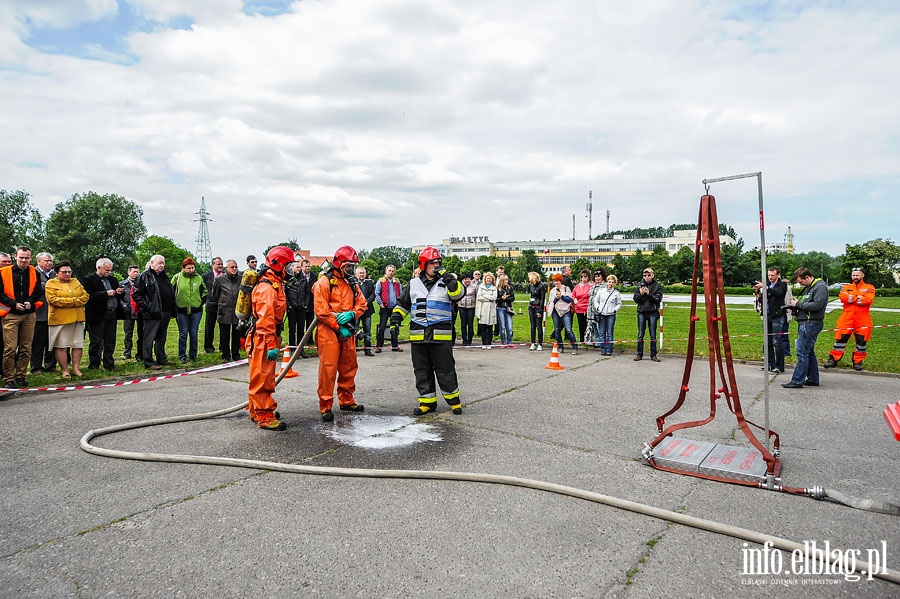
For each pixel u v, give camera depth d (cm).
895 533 345
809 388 807
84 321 881
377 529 345
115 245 5988
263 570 297
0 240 5488
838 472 452
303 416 630
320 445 519
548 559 308
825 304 781
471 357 1121
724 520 361
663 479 434
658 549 321
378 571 296
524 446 517
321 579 288
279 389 783
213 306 1130
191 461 465
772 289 936
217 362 995
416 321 634
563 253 13900
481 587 280
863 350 948
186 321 999
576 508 377
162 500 389
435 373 657
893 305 3234
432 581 286
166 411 648
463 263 10000
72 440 531
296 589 279
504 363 1038
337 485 417
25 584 283
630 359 1091
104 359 920
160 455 471
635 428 581
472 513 368
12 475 438
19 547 322
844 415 645
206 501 388
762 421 616
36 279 778
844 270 6900
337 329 606
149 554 314
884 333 1608
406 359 1073
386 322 1191
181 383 820
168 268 8644
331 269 625
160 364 954
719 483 427
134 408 662
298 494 400
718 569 300
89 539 332
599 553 316
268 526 349
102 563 304
